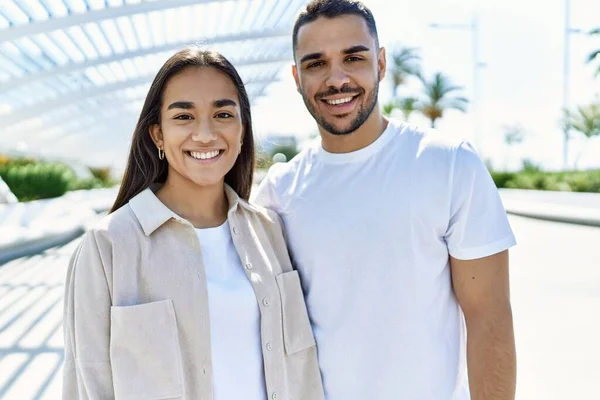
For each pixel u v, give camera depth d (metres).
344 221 2.19
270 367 2.09
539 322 6.00
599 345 5.21
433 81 46.28
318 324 2.25
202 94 2.09
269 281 2.17
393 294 2.13
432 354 2.14
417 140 2.20
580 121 37.72
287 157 38.19
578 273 8.61
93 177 44.00
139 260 1.98
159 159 2.24
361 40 2.17
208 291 2.03
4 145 33.97
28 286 8.56
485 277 2.11
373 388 2.14
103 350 1.92
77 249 2.04
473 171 2.10
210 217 2.25
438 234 2.14
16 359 5.30
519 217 18.55
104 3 14.61
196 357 1.96
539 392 4.22
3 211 18.17
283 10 17.12
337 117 2.21
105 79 26.55
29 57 18.89
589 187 26.97
